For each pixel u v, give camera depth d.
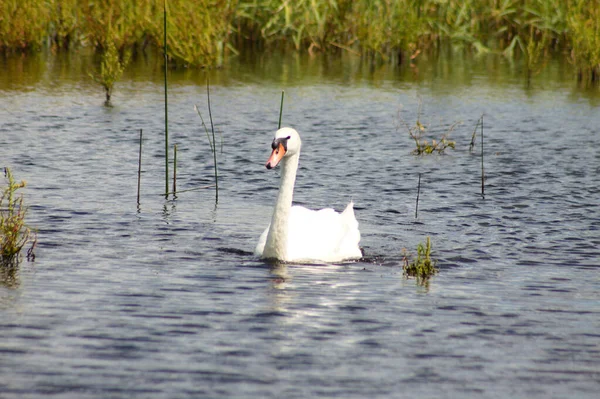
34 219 14.88
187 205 16.33
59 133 22.02
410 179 18.66
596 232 15.02
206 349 9.77
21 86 28.19
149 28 34.59
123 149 20.67
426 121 24.78
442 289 12.07
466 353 9.90
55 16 36.38
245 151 20.89
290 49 38.56
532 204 16.80
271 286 11.99
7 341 9.81
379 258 13.54
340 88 29.62
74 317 10.60
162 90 28.41
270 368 9.32
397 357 9.72
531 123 24.67
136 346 9.79
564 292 12.05
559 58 37.19
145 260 12.99
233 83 30.14
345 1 37.06
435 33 38.28
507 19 38.06
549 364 9.67
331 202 16.89
